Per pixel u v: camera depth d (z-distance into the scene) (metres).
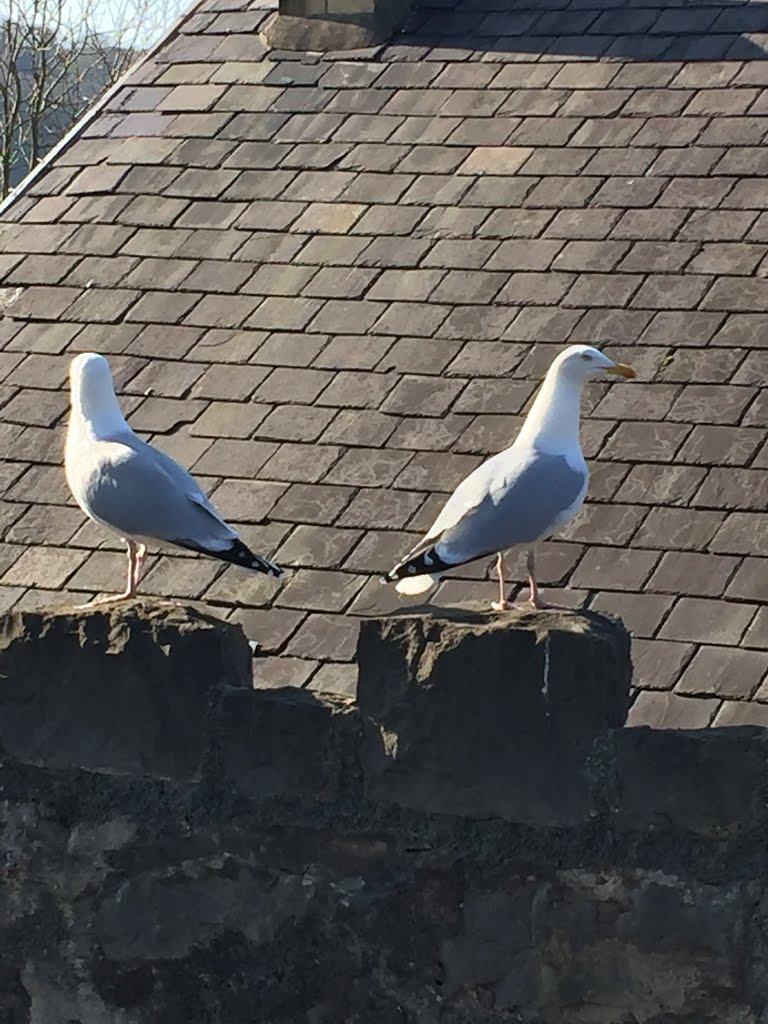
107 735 3.86
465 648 3.63
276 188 7.83
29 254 7.79
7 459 6.89
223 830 3.82
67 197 8.05
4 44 20.27
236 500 6.50
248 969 3.82
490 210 7.48
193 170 8.02
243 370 7.03
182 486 4.37
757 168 7.37
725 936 3.53
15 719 3.91
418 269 7.29
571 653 3.58
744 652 5.63
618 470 6.30
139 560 4.77
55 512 6.65
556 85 8.02
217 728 3.81
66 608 3.95
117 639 3.85
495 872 3.66
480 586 6.00
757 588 5.82
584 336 6.84
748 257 7.00
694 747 3.53
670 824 3.55
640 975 3.58
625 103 7.83
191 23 8.96
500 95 8.04
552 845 3.62
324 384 6.91
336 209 7.66
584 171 7.55
